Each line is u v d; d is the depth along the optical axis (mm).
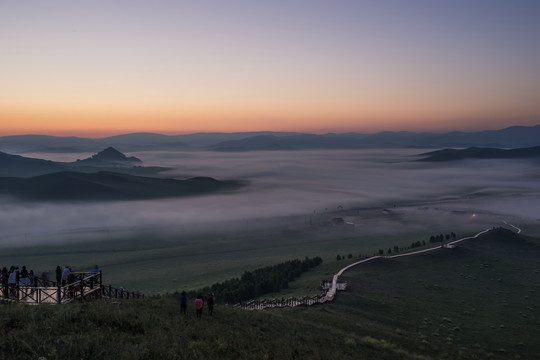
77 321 19359
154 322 23250
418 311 64438
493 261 119812
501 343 52312
